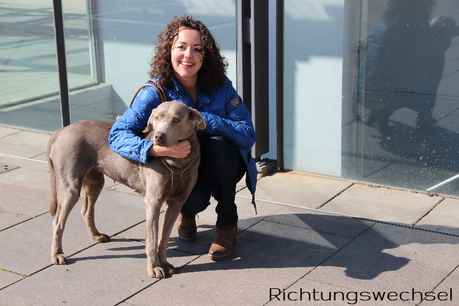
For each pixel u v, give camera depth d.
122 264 3.36
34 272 3.26
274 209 4.25
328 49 4.68
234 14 4.84
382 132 4.66
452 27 4.12
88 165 3.33
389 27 4.39
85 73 5.86
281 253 3.49
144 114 3.25
